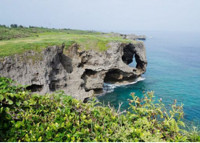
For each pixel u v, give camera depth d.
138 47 46.94
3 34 46.84
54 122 5.28
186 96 31.83
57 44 31.03
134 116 6.35
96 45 38.19
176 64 63.12
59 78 28.33
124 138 5.07
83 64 35.44
